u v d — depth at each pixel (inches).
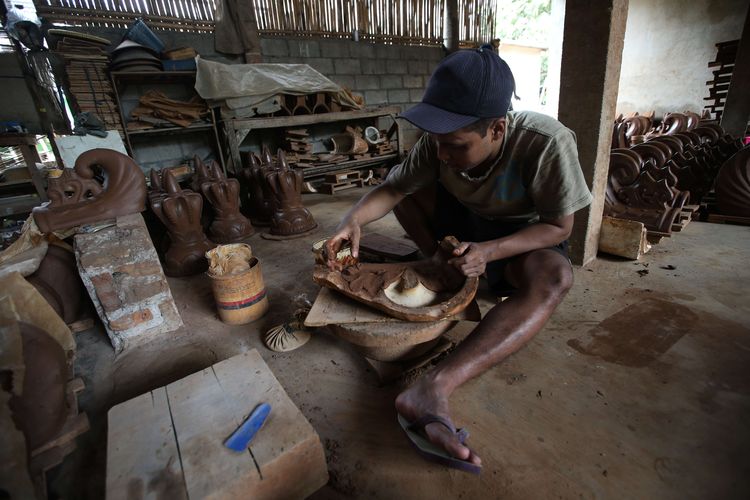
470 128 49.0
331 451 50.4
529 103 411.5
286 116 189.5
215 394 47.9
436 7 261.4
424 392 46.3
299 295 92.4
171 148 191.5
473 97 46.9
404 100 265.6
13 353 46.3
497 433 51.2
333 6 223.8
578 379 59.8
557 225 60.6
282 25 211.0
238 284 78.1
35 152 159.9
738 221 122.2
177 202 105.0
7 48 157.2
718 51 211.9
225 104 173.2
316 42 222.8
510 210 66.8
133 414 45.3
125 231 77.2
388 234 135.9
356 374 64.6
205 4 187.5
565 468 46.0
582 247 96.8
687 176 131.3
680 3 239.8
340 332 55.0
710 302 78.0
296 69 193.2
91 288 71.1
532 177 58.4
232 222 137.8
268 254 122.5
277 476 40.6
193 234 110.0
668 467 45.3
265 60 209.5
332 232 141.2
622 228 98.3
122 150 161.9
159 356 72.8
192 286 101.3
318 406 58.1
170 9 180.7
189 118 175.3
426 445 42.7
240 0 192.4
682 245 108.2
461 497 43.8
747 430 49.3
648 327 71.3
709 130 160.1
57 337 64.5
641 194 111.2
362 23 236.5
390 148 237.0
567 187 56.8
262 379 50.1
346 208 177.6
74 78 152.9
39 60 154.6
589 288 87.1
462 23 277.3
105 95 159.8
